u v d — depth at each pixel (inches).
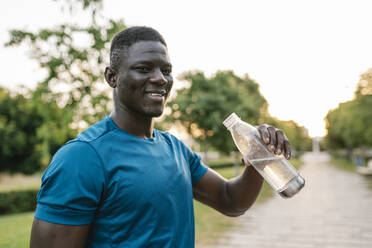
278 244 200.2
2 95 1042.7
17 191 485.4
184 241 43.8
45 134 282.8
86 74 235.3
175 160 46.7
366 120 652.7
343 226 245.9
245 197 54.0
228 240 209.0
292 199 395.2
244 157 52.6
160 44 44.7
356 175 765.9
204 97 576.7
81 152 39.2
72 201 37.3
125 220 39.3
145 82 43.1
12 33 218.4
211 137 597.0
